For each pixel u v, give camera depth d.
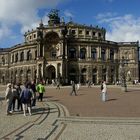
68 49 140.75
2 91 78.38
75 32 146.12
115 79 147.88
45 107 36.53
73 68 140.25
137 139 18.17
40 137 18.89
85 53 142.75
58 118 26.80
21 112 31.81
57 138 18.58
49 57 138.62
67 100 47.84
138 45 150.75
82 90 82.38
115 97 53.28
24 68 148.50
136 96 55.50
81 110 32.97
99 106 37.34
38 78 132.12
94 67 142.50
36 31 147.38
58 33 138.12
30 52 147.38
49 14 152.25
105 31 155.00
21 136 19.20
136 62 150.38
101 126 22.89
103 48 146.00
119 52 151.62
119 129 21.53
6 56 167.88
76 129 21.66
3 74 168.12
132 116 27.81
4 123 24.53
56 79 129.88
